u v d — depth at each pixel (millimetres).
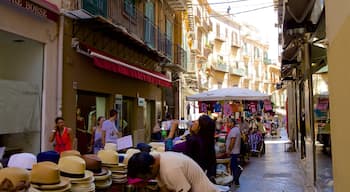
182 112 27797
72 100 11594
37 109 10133
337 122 5105
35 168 3566
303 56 11641
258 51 70188
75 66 11820
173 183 3574
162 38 21047
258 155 18453
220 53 52656
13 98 9312
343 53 4539
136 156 3604
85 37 12477
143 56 18562
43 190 3504
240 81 59656
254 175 12523
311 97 10227
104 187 4363
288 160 16797
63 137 9070
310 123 10273
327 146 8227
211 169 6180
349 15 4125
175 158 3660
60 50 10945
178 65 22688
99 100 14172
